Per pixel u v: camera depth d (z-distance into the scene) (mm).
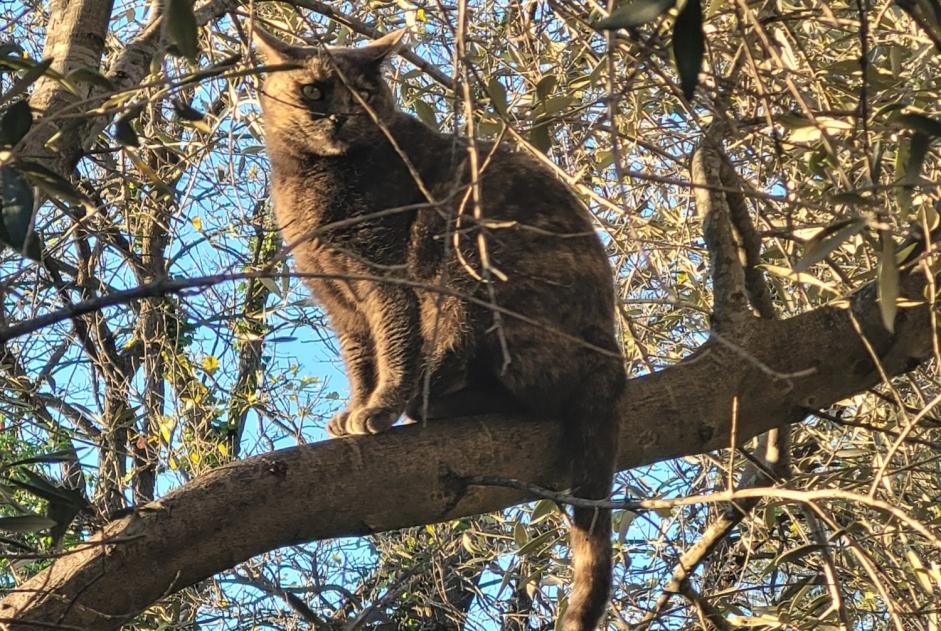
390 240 3523
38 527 2166
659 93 3664
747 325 2869
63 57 2795
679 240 3818
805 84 3037
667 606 4180
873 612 4012
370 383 3748
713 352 2867
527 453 2738
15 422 4848
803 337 2852
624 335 3969
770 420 2861
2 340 1528
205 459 5117
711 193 2928
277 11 4238
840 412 3867
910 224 2270
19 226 1782
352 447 2482
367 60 3695
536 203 3305
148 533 2275
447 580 5902
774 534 4684
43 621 2172
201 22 2980
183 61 3574
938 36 1989
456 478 2555
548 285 3176
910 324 2832
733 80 2701
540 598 5332
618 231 3209
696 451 2852
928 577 2848
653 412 2830
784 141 2504
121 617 2211
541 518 3639
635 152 3748
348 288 3602
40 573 2309
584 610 2801
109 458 5242
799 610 3383
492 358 3209
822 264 3572
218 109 4703
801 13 2809
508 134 3006
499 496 2658
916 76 3324
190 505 2318
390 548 5609
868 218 1847
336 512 2432
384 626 6352
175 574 2291
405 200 3549
